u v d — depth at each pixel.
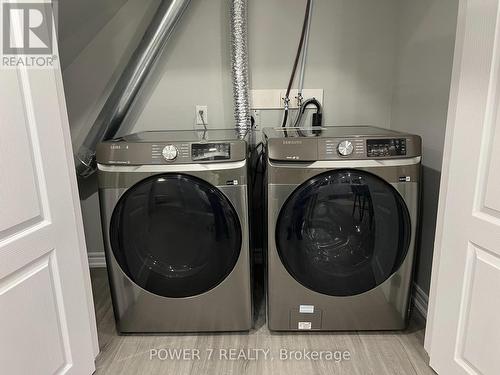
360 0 1.99
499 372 1.10
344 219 1.49
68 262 1.26
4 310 1.00
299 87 2.08
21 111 1.04
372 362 1.47
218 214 1.47
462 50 1.19
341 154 1.40
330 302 1.58
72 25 1.81
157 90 2.09
